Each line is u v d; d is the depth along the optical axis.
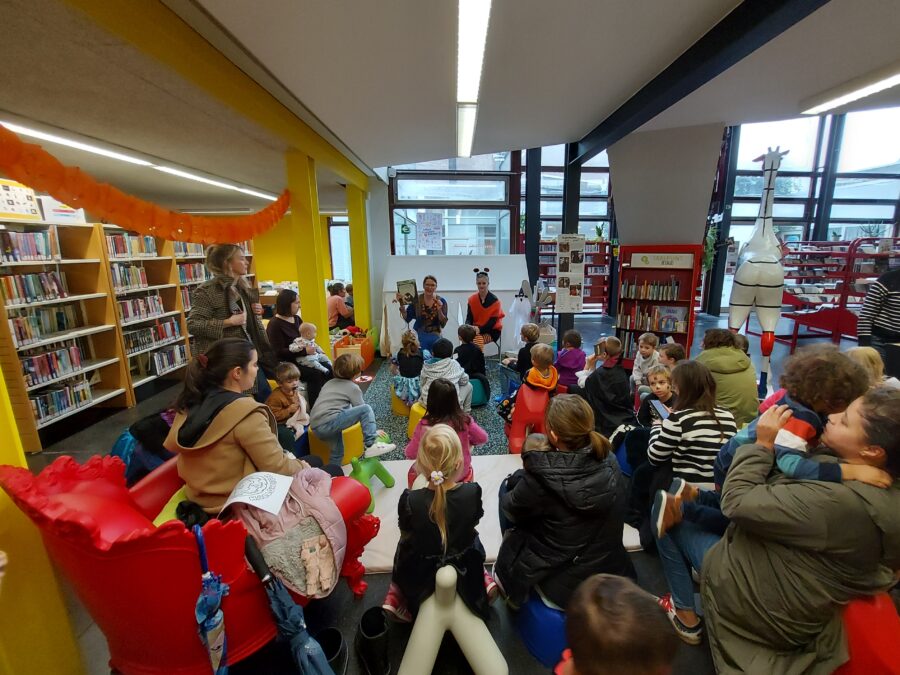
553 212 8.70
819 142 8.37
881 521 0.99
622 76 2.77
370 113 3.01
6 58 1.71
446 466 1.36
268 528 1.26
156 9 1.56
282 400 2.53
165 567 1.04
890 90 2.84
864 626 1.00
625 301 4.57
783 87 2.95
